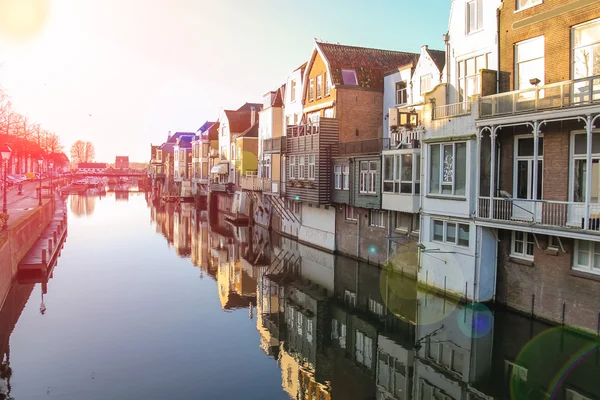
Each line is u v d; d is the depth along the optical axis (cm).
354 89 2825
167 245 3556
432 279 1925
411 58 3131
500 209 1611
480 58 1828
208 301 2059
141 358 1411
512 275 1652
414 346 1541
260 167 4194
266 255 3156
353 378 1317
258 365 1381
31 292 2155
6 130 5219
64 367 1336
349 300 2089
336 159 2731
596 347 1344
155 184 10406
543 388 1191
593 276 1356
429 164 1927
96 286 2288
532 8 1587
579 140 1429
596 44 1388
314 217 3194
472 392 1208
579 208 1411
